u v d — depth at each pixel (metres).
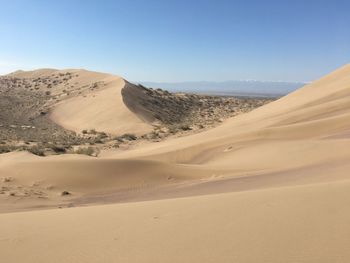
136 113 92.31
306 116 43.75
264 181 16.77
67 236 7.27
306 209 7.36
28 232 7.81
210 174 23.95
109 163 23.92
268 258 5.19
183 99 125.31
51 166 23.08
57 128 88.75
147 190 20.28
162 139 62.19
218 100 134.88
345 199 7.74
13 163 24.27
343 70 64.19
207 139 42.06
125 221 8.09
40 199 18.05
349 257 4.96
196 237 6.43
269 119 48.91
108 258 5.83
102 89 117.75
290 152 26.53
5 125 83.94
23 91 132.38
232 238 6.18
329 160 21.75
